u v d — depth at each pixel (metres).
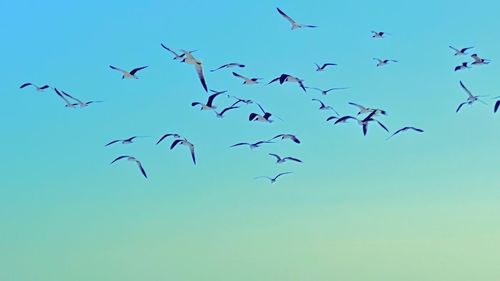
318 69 50.09
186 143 49.34
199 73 43.94
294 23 47.16
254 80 48.16
